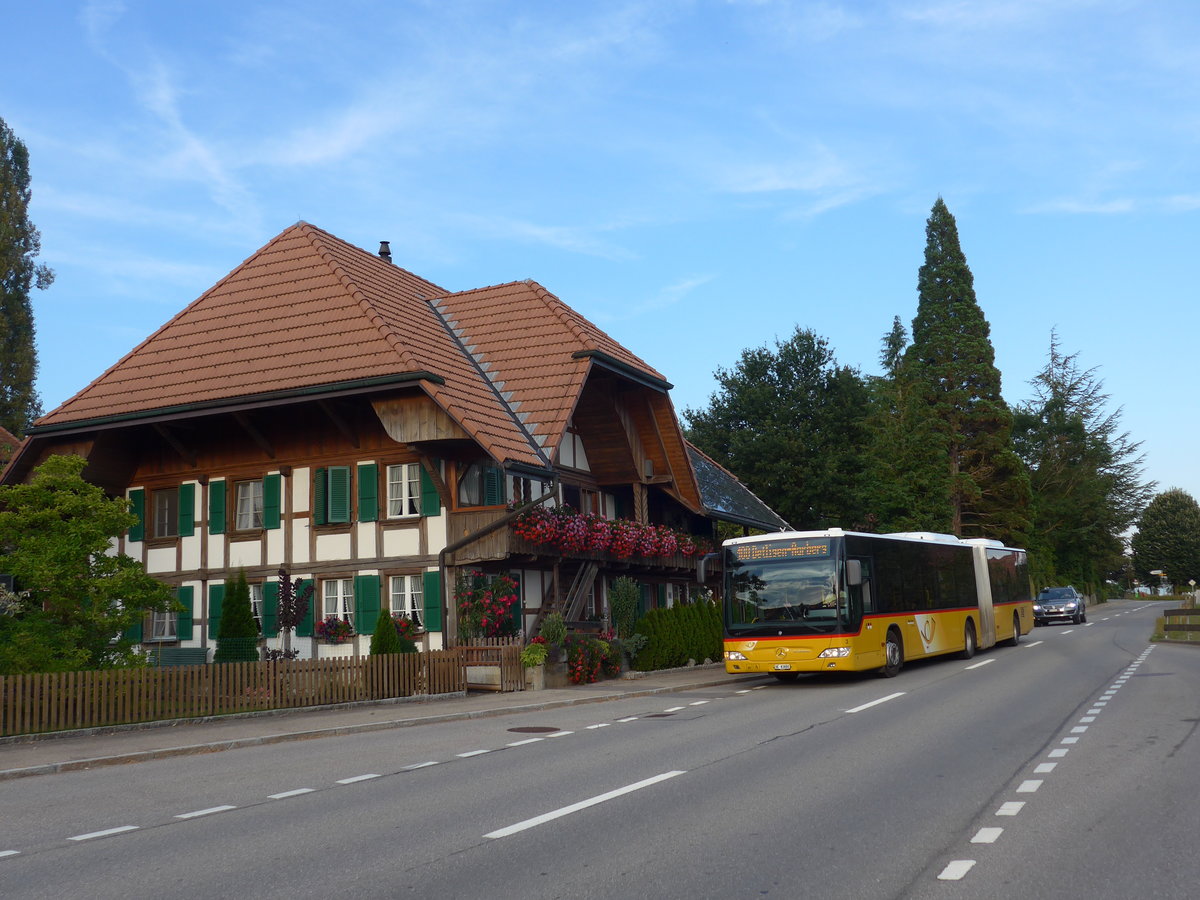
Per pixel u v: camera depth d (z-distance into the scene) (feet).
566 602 94.73
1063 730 45.80
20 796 37.04
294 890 22.58
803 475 172.35
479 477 88.12
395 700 71.77
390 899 21.67
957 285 227.61
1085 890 21.56
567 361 96.89
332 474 91.35
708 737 48.16
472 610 86.02
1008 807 29.89
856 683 78.13
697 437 188.85
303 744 51.49
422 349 91.81
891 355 234.79
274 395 87.61
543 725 56.90
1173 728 45.19
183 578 96.27
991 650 113.09
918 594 90.99
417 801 33.12
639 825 28.45
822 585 77.82
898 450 192.03
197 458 97.60
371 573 89.20
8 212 175.94
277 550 93.15
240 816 31.42
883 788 33.32
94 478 97.45
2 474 99.04
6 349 172.14
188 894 22.50
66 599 64.18
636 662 97.76
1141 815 28.43
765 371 185.26
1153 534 409.28
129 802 34.71
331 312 95.96
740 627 79.36
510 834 27.66
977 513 230.27
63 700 53.98
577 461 103.19
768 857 24.64
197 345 98.48
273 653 88.43
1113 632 140.15
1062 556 291.79
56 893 22.89
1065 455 280.51
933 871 23.17
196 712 60.39
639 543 102.22
